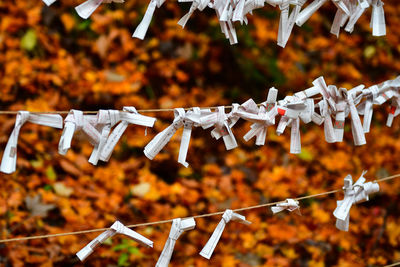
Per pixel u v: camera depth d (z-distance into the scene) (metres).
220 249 2.68
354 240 2.95
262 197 3.06
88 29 3.49
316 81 1.30
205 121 1.16
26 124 2.95
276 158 3.35
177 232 1.21
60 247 2.41
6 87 3.07
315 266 2.74
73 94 3.20
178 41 3.66
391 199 3.28
